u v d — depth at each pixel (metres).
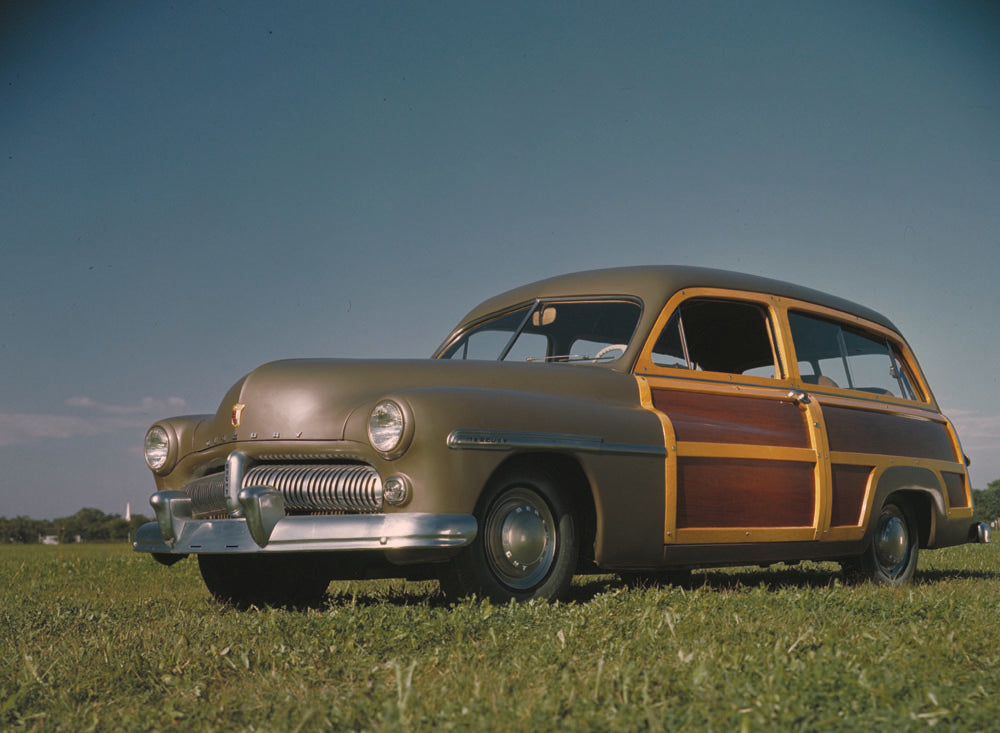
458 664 3.19
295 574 5.71
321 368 4.75
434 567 4.72
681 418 5.25
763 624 3.83
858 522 6.34
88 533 63.56
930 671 3.04
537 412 4.55
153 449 5.40
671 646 3.36
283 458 4.62
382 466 4.29
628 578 6.34
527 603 4.23
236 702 2.88
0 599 6.21
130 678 3.23
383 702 2.72
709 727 2.39
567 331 5.62
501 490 4.46
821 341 6.53
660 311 5.46
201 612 5.00
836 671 2.90
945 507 7.24
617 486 4.80
